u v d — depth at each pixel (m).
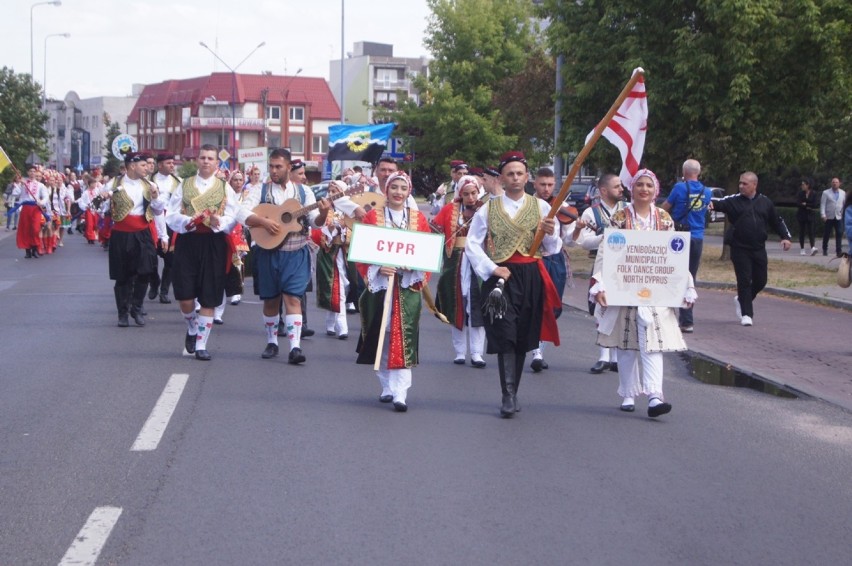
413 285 8.23
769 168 21.81
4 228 37.50
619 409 8.56
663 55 21.20
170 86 101.69
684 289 8.06
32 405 8.27
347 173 14.45
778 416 8.40
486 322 8.05
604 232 8.05
